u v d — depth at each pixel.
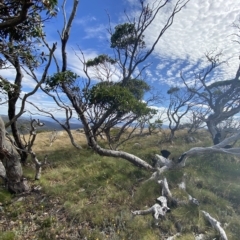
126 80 12.51
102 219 5.29
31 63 5.85
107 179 7.52
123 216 5.36
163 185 6.74
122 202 6.18
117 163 9.16
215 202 6.33
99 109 9.06
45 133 20.81
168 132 22.72
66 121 9.03
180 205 6.00
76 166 9.35
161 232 5.02
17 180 6.74
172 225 5.18
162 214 5.46
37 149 14.79
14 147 6.93
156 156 9.01
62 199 6.29
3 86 5.19
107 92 8.38
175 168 8.54
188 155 8.57
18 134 9.70
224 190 7.11
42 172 8.92
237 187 7.26
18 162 6.79
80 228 5.05
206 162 9.64
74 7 8.28
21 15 3.43
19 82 8.03
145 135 19.80
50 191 6.71
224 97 15.49
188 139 17.34
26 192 6.82
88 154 11.51
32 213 5.66
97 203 6.03
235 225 5.38
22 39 5.18
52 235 4.69
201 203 6.20
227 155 10.39
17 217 5.45
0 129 6.16
